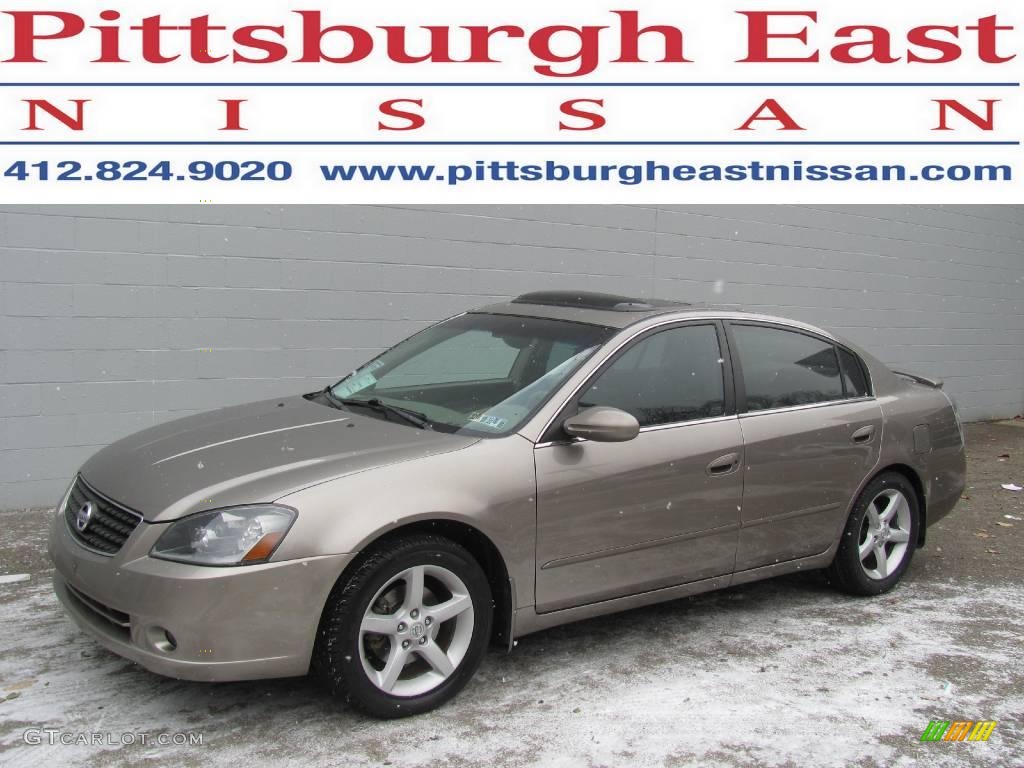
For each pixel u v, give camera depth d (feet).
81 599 12.26
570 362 14.38
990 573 19.79
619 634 15.57
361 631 11.72
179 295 21.99
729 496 15.12
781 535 16.05
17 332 20.43
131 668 13.44
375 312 24.54
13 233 20.21
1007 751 12.21
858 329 36.40
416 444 12.95
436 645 12.48
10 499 20.72
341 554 11.43
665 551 14.52
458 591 12.51
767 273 32.96
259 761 11.18
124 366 21.56
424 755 11.45
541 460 13.19
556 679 13.73
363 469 12.12
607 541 13.80
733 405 15.53
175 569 11.12
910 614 17.03
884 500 17.99
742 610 16.93
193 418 15.42
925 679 14.23
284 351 23.39
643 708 12.91
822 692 13.64
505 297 26.68
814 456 16.26
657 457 14.24
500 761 11.39
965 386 41.19
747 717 12.78
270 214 22.94
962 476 19.35
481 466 12.71
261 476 11.99
